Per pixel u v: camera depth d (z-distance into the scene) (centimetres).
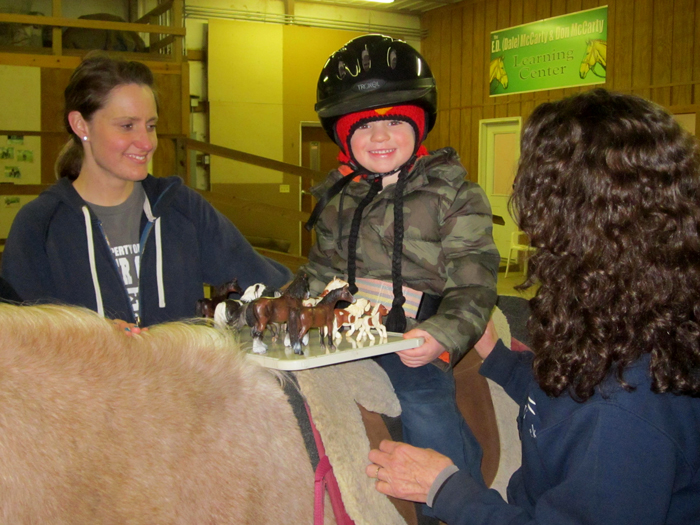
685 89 554
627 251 64
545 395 75
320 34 732
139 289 120
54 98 436
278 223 728
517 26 699
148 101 114
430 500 82
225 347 77
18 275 106
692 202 65
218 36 680
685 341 63
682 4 552
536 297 71
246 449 74
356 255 125
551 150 71
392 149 123
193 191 132
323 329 88
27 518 56
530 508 80
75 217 115
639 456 62
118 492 62
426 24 818
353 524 86
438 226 118
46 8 579
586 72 634
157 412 67
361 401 97
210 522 68
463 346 100
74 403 62
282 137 722
